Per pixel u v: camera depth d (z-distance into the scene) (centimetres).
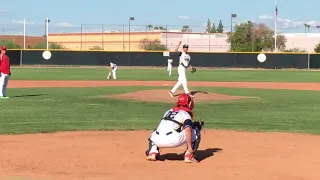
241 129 1227
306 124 1334
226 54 5884
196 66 5916
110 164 798
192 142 810
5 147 949
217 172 742
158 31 9494
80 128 1223
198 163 806
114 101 1920
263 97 2169
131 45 9619
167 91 2147
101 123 1322
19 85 2945
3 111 1580
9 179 702
